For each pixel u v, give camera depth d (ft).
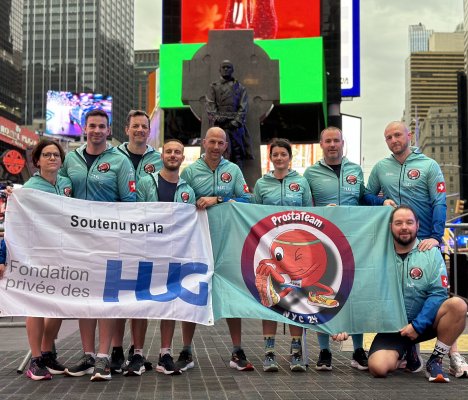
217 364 21.36
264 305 20.06
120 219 19.66
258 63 48.80
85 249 19.33
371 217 20.66
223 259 20.45
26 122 519.60
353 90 168.96
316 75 121.90
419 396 16.56
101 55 527.81
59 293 18.95
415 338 18.93
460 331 18.56
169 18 147.54
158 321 34.35
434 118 443.32
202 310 19.67
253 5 131.95
